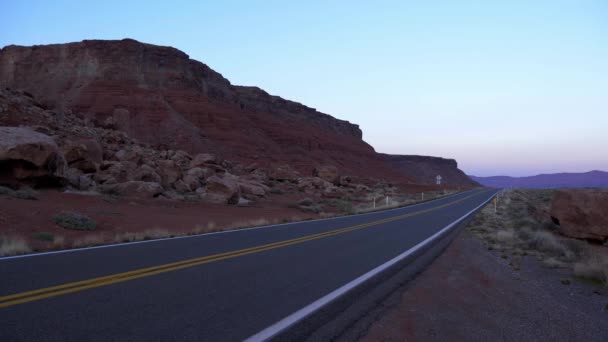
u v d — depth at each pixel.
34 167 18.11
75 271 7.14
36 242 10.45
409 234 15.87
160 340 4.27
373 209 31.36
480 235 17.91
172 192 27.14
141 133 71.38
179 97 86.25
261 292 6.36
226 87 110.19
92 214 15.45
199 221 18.09
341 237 14.05
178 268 7.78
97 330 4.43
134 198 21.61
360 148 140.62
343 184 64.88
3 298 5.38
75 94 78.62
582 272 10.16
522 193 70.25
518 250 13.69
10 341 4.02
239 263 8.60
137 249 9.93
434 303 6.77
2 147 17.09
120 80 83.75
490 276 9.51
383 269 8.64
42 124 35.66
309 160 96.69
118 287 6.20
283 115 126.44
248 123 96.62
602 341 5.63
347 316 5.57
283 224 18.47
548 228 20.34
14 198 15.50
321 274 7.88
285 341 4.50
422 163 191.12
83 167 24.97
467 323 5.91
